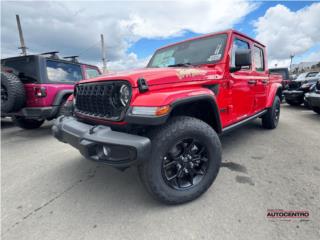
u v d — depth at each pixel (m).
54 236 1.52
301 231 1.46
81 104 2.21
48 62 4.29
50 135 4.56
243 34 2.88
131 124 1.65
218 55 2.47
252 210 1.70
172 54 3.04
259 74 3.47
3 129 5.23
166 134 1.64
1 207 1.90
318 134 3.95
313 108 6.11
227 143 3.51
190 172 1.88
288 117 5.91
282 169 2.45
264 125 4.36
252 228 1.51
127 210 1.79
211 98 1.96
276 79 4.54
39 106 4.06
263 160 2.74
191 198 1.85
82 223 1.65
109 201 1.94
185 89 1.83
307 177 2.23
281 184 2.10
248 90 3.00
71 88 4.57
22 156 3.26
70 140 1.89
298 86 8.23
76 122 2.07
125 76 1.63
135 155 1.46
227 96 2.45
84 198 2.01
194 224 1.58
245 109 2.99
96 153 1.64
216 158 1.94
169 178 1.77
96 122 1.96
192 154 1.87
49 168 2.76
